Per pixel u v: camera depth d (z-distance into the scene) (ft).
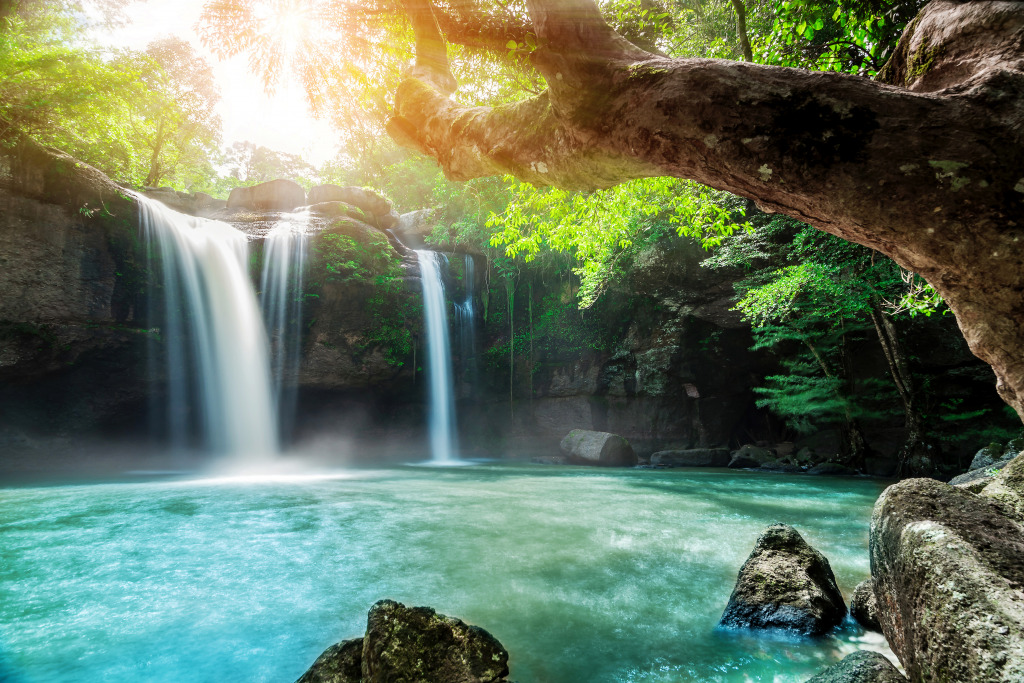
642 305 74.95
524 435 82.84
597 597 15.71
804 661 11.66
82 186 53.06
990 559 7.93
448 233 83.30
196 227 63.05
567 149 9.05
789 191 7.34
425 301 77.41
